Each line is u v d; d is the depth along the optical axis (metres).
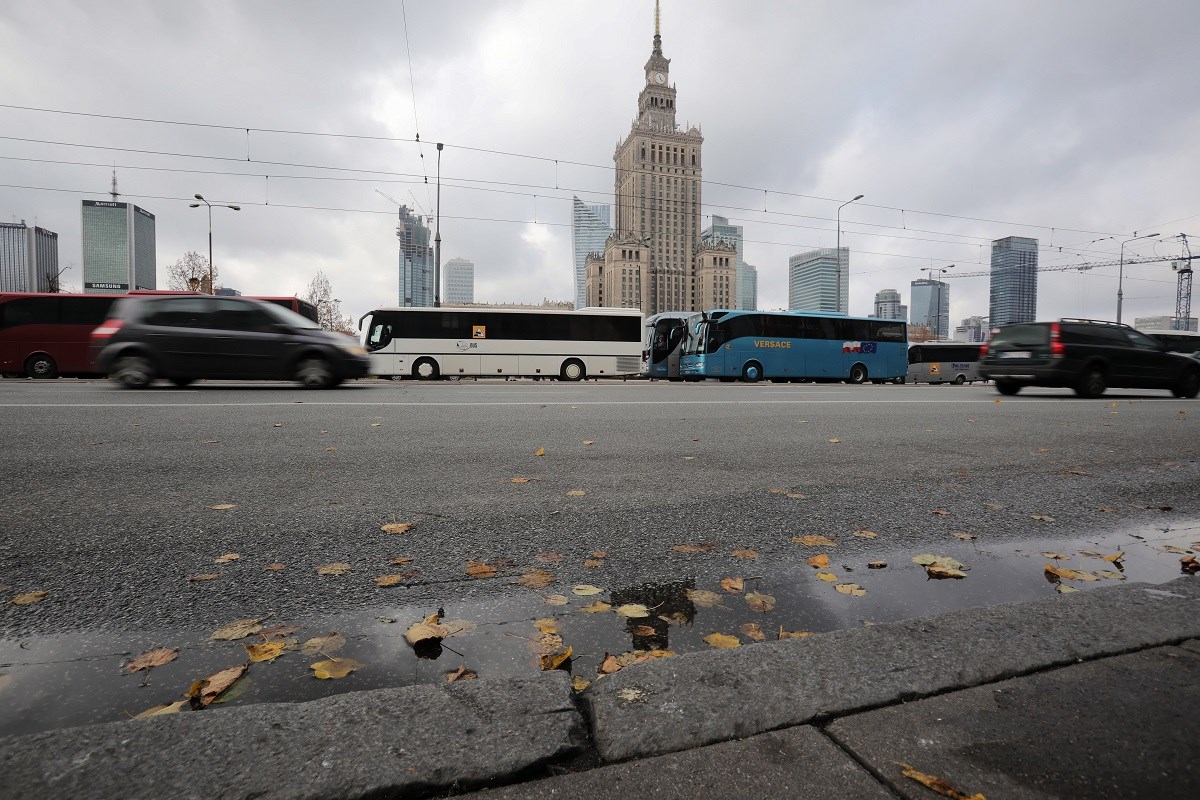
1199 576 2.37
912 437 6.27
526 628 2.11
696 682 1.60
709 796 1.22
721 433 6.36
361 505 3.53
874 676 1.63
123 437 5.62
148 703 1.64
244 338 11.23
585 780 1.26
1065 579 2.64
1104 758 1.32
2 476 4.12
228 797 1.20
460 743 1.36
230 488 3.88
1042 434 6.62
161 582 2.43
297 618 2.16
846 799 1.20
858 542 3.07
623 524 3.26
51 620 2.11
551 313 24.70
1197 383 13.50
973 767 1.29
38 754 1.29
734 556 2.84
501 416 7.49
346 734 1.38
